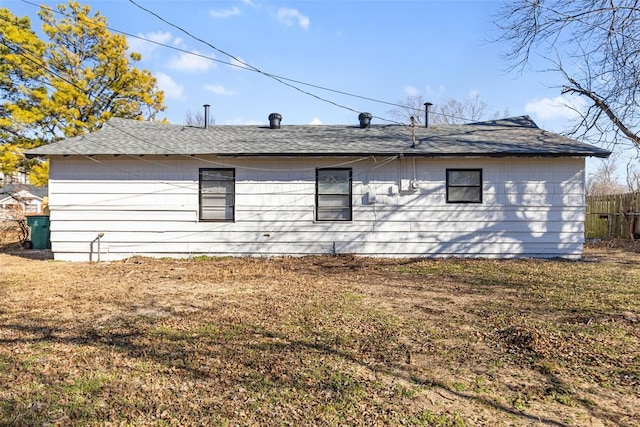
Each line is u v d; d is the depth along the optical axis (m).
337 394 3.31
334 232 11.16
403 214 11.12
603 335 4.67
